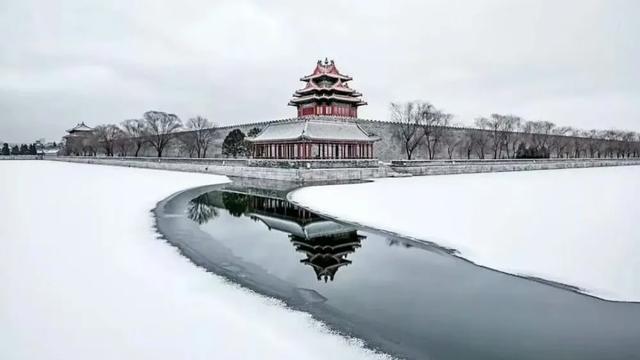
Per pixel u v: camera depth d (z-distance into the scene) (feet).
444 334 39.24
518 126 380.58
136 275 52.37
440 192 137.28
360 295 49.14
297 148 220.23
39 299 42.55
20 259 55.57
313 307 45.27
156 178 194.59
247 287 50.96
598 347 36.91
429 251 68.08
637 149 417.90
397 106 349.41
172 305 43.55
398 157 285.84
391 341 37.70
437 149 302.45
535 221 85.81
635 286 50.70
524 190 141.28
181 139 343.05
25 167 278.26
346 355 34.94
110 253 61.11
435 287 51.78
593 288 50.42
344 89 248.11
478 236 74.59
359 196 130.11
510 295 48.98
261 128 284.20
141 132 361.71
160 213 100.83
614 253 63.05
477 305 46.16
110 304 42.57
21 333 35.19
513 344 37.45
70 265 54.24
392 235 79.00
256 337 37.35
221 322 40.06
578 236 73.10
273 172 201.77
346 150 226.99
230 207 117.80
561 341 38.01
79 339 34.78
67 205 101.65
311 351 35.35
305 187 165.58
